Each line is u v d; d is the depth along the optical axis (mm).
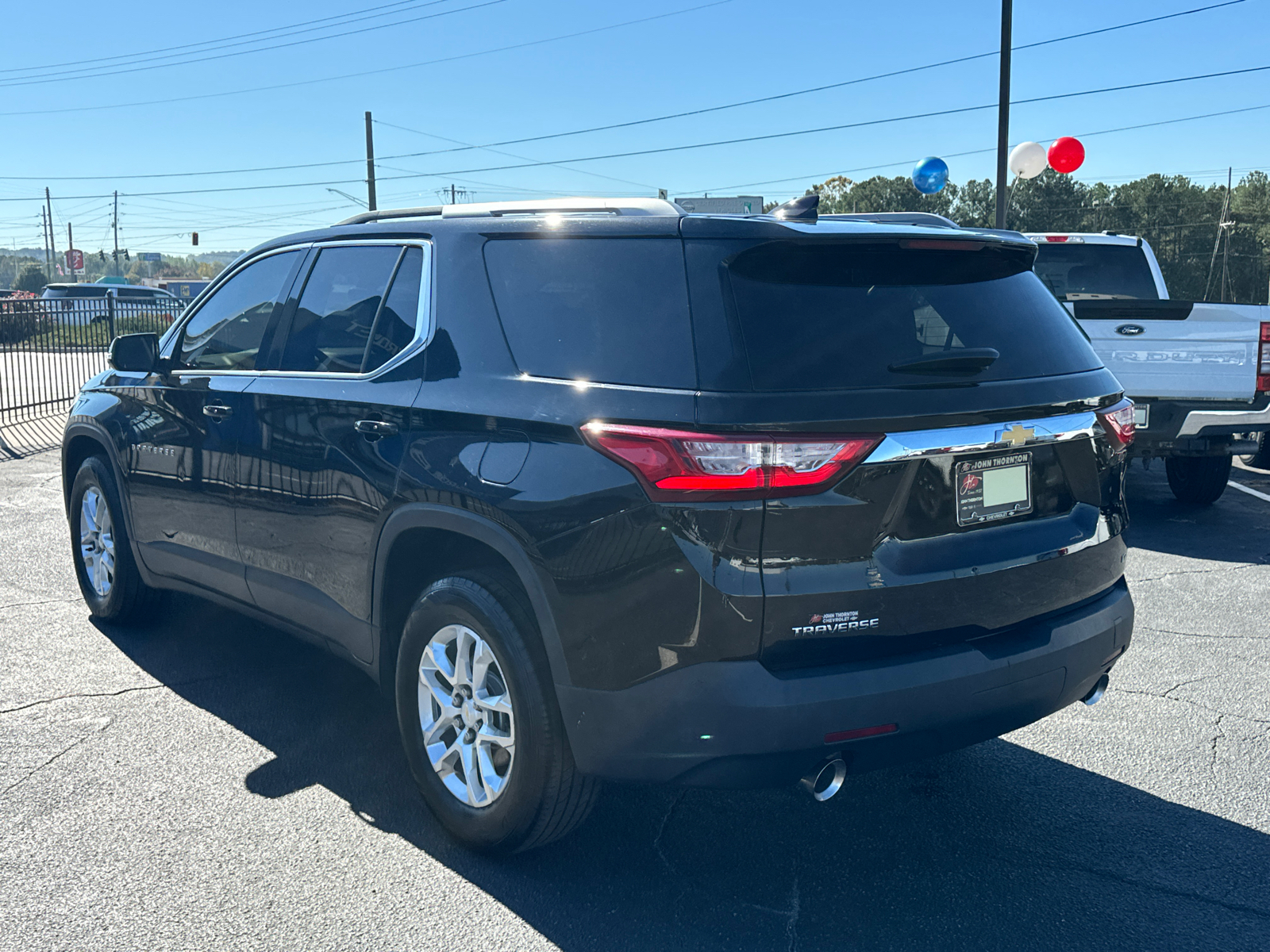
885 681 2613
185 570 4492
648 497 2586
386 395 3334
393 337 3441
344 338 3654
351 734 4027
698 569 2525
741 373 2572
